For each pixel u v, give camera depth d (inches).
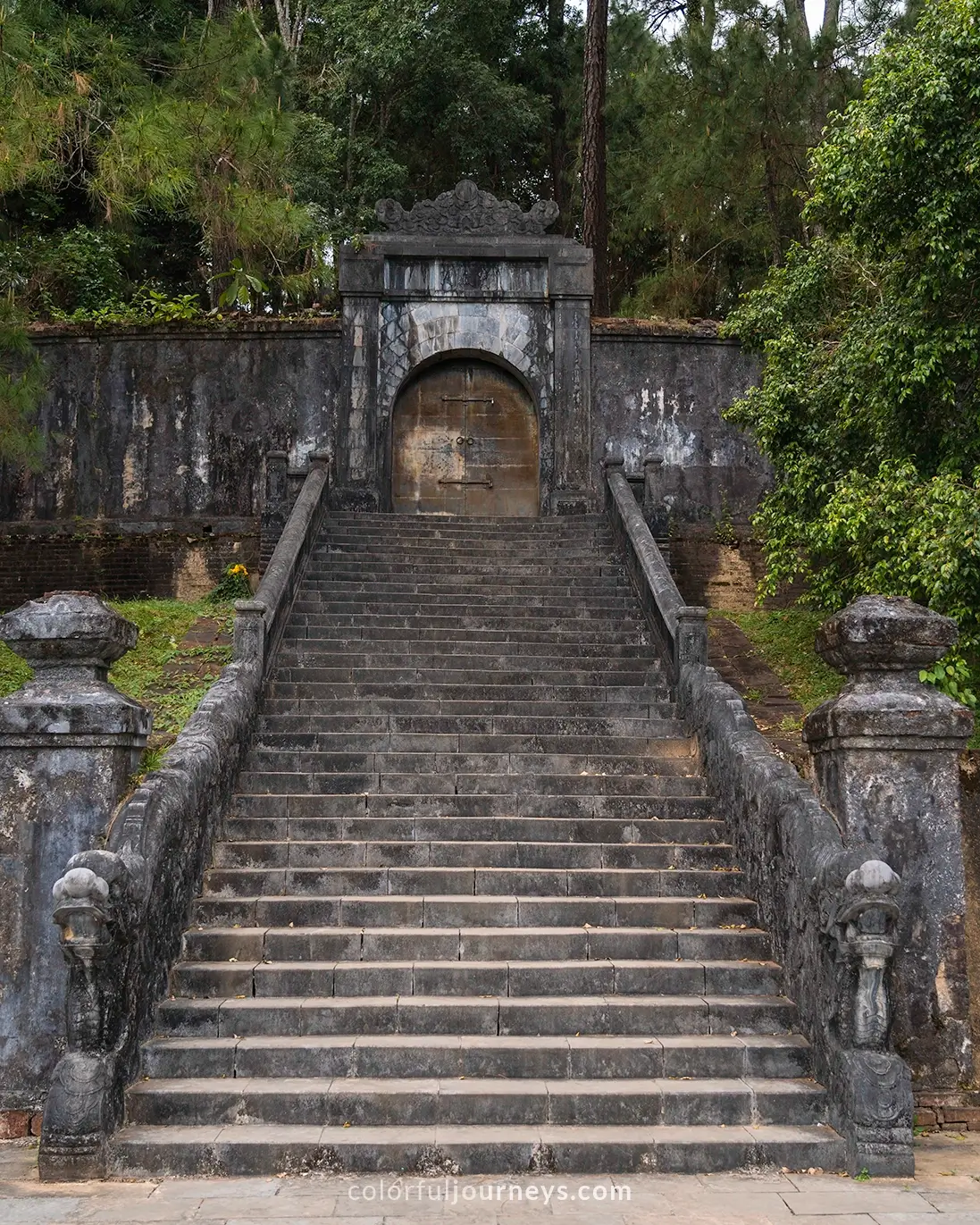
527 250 688.4
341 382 677.3
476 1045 225.5
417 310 688.4
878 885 206.5
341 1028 234.1
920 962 232.1
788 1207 183.8
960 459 378.6
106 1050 205.8
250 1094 212.2
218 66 427.5
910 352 378.9
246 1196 188.2
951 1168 205.2
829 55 772.6
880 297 439.2
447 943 257.9
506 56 1067.9
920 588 361.4
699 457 688.4
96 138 404.2
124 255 856.3
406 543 542.6
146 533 669.9
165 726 404.2
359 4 933.2
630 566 495.2
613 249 1023.6
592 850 296.8
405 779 328.2
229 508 673.0
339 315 703.1
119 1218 177.5
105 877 206.2
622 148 1027.9
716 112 776.3
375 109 994.7
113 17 561.0
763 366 691.4
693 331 693.9
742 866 289.7
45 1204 183.8
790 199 826.2
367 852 293.4
